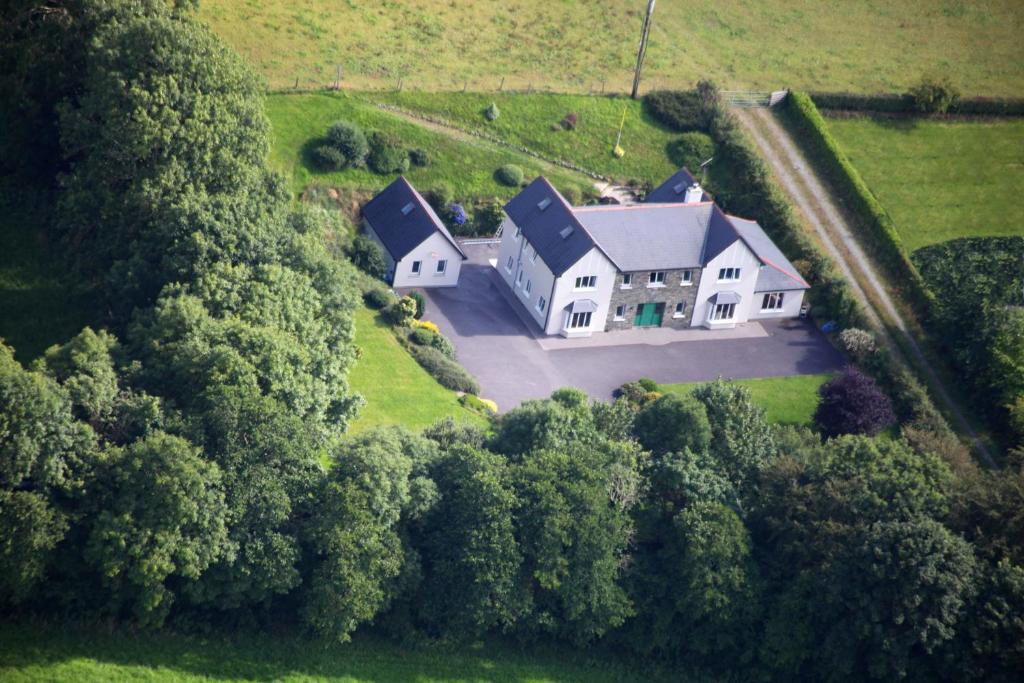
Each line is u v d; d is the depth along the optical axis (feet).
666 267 408.87
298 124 437.17
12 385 256.32
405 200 420.77
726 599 293.64
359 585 273.54
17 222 355.77
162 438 265.95
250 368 283.79
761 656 296.71
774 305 431.43
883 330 422.00
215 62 350.64
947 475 309.22
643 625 298.97
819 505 303.27
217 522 266.36
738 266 416.87
